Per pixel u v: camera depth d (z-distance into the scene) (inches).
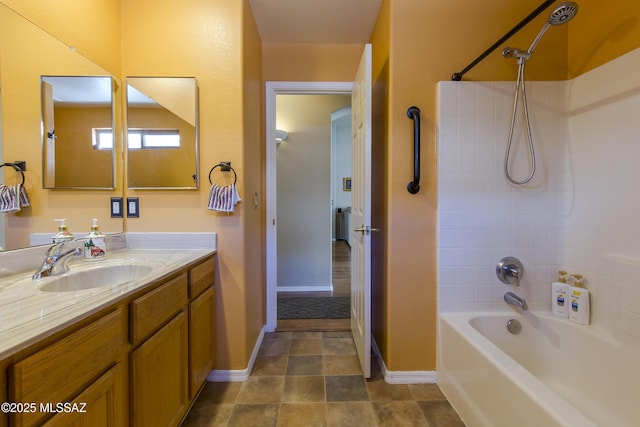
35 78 44.8
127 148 62.9
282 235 127.6
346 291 128.3
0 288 35.5
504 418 42.2
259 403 57.1
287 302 114.3
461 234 63.2
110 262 50.3
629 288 49.0
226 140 63.3
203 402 57.4
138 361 36.1
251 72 72.4
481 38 62.6
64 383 25.8
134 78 62.7
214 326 62.7
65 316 26.6
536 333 60.9
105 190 58.4
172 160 63.2
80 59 53.0
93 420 29.0
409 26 62.2
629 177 50.7
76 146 52.2
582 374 54.6
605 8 54.7
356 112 76.7
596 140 56.5
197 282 54.2
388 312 64.1
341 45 88.7
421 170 63.1
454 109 62.3
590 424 31.6
